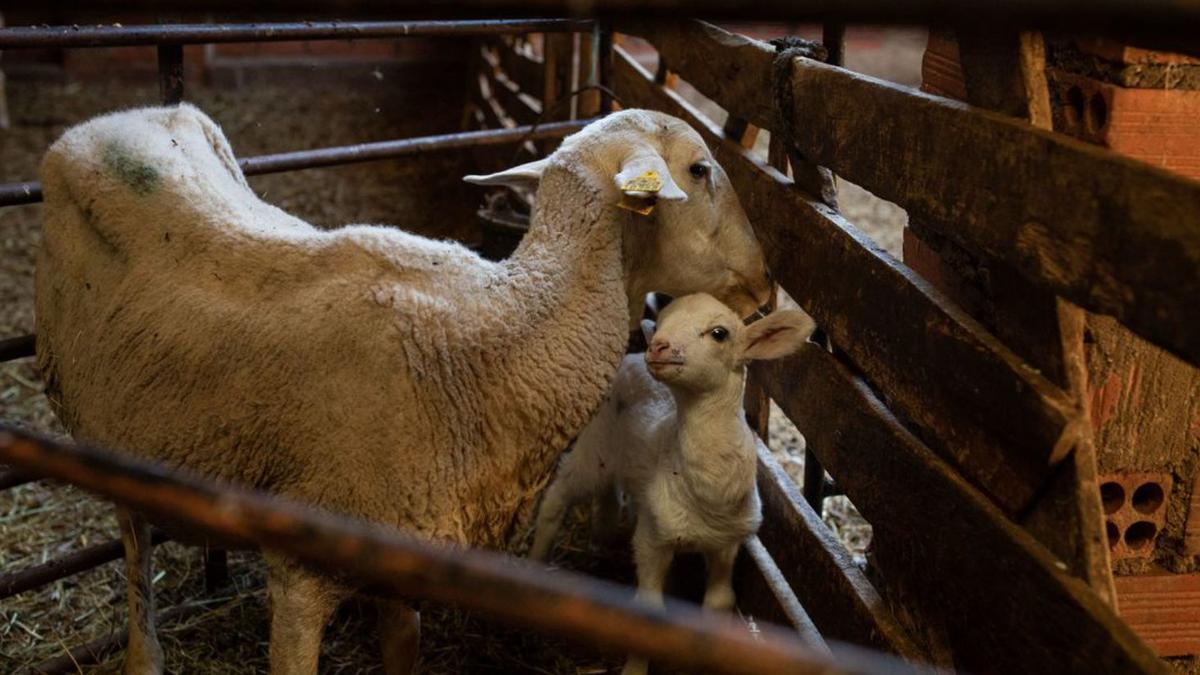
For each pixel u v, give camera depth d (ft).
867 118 7.97
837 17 4.63
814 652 3.76
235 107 33.88
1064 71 7.18
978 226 6.51
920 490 7.45
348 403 7.80
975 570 6.76
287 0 4.50
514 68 24.14
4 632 11.39
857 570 8.88
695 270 9.82
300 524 3.91
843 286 8.54
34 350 10.46
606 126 9.34
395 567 3.84
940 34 8.17
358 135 31.53
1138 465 7.68
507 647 11.41
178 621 11.71
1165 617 8.08
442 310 8.08
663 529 10.36
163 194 8.73
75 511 13.66
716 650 3.61
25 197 9.97
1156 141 6.75
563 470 12.03
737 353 9.63
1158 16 4.41
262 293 8.18
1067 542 5.98
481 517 8.49
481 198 24.95
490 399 8.27
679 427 10.02
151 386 8.36
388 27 12.03
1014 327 6.58
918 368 7.41
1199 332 4.84
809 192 9.53
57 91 35.37
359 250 8.23
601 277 8.98
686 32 12.51
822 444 9.28
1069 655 5.83
